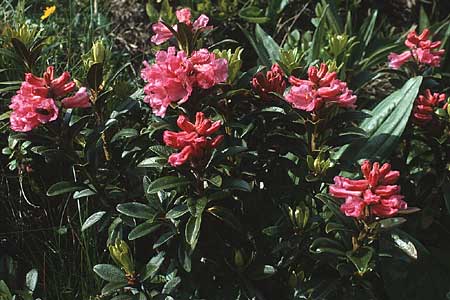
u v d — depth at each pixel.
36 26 1.08
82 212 1.00
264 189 0.93
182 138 0.80
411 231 0.97
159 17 1.22
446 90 1.10
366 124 0.99
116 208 0.87
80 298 0.97
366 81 1.07
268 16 1.27
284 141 0.90
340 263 0.84
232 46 1.25
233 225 0.86
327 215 0.88
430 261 0.97
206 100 0.87
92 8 1.21
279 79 0.90
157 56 0.84
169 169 0.88
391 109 0.98
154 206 0.85
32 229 1.02
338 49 1.09
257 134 0.92
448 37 1.18
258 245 0.91
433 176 0.97
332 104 0.86
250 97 0.90
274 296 0.92
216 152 0.84
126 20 1.24
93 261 0.97
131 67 1.14
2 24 1.10
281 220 0.89
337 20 1.21
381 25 1.29
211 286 0.90
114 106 0.98
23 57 0.92
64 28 1.18
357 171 0.92
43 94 0.84
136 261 0.93
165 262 0.92
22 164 1.02
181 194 0.87
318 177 0.88
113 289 0.85
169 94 0.83
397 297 0.96
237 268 0.88
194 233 0.82
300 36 1.27
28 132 0.87
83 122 0.87
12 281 0.96
